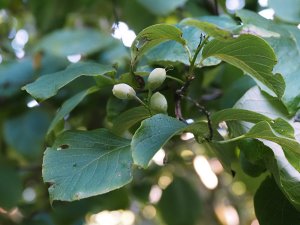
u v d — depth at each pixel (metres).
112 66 0.37
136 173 0.78
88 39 0.59
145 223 1.27
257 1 0.51
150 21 0.60
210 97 0.51
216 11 0.50
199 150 0.80
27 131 0.65
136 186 0.78
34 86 0.33
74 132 0.33
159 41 0.32
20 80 0.63
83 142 0.32
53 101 0.61
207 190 1.00
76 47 0.59
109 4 0.75
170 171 0.81
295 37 0.36
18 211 0.80
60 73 0.34
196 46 0.36
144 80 0.38
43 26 0.72
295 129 0.33
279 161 0.31
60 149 0.31
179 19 0.60
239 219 1.11
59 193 0.29
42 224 0.72
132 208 1.26
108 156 0.31
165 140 0.27
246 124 0.33
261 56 0.30
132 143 0.27
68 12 0.72
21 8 0.88
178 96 0.35
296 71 0.34
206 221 0.97
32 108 0.66
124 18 0.61
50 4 0.71
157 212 0.73
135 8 0.60
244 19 0.36
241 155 0.38
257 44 0.29
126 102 0.41
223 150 0.34
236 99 0.42
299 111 0.33
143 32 0.31
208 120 0.30
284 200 0.34
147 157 0.26
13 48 0.83
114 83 0.36
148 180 0.79
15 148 0.65
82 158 0.31
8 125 0.66
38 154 0.65
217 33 0.29
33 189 0.94
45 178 0.30
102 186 0.29
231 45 0.30
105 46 0.59
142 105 0.34
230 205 1.09
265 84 0.31
